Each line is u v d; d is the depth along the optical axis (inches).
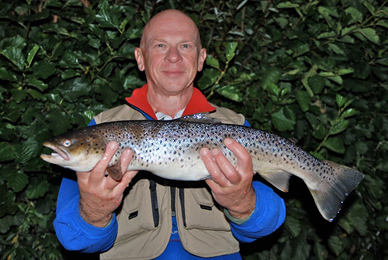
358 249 59.5
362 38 54.3
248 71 55.0
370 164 57.3
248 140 35.0
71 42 50.8
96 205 31.6
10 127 46.8
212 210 36.8
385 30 55.8
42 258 50.9
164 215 35.9
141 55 41.6
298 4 54.0
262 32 55.2
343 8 56.1
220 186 32.2
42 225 50.6
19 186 46.3
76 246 33.2
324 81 51.3
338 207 36.7
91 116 46.4
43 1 51.8
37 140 45.3
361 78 54.7
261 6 53.5
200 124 34.6
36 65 46.0
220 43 53.9
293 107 52.6
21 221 49.3
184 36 38.4
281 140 36.0
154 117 38.6
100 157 32.7
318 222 55.4
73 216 33.2
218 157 31.1
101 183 30.7
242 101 53.1
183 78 38.4
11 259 49.7
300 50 52.5
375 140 56.7
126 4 54.6
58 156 32.9
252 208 33.7
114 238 35.2
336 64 53.8
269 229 34.9
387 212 57.6
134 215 36.3
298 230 53.1
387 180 57.7
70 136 32.5
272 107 51.8
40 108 47.3
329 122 54.8
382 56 54.7
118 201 31.9
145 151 33.2
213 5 54.5
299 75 52.4
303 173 36.5
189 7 54.3
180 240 36.1
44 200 49.4
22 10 51.4
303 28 54.5
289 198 55.2
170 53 37.6
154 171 33.6
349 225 55.5
